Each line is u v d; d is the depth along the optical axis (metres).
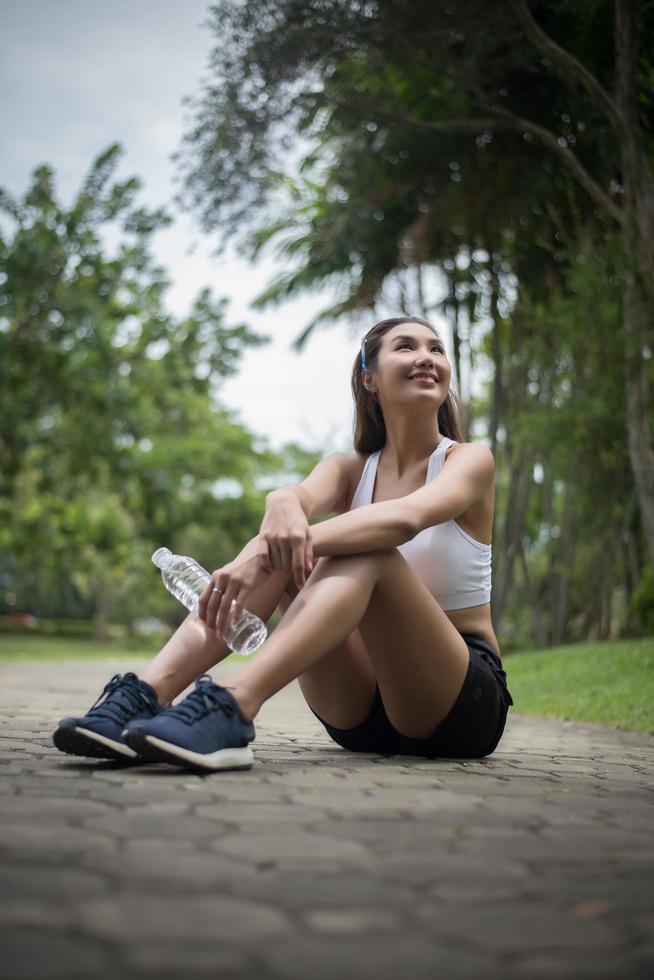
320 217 10.95
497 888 1.25
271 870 1.30
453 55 7.23
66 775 2.09
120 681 2.22
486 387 13.16
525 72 7.61
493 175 9.15
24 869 1.26
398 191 9.76
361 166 9.43
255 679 2.19
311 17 6.76
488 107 7.36
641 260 6.66
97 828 1.53
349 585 2.23
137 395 15.74
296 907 1.13
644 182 6.61
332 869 1.32
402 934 1.05
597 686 6.08
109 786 1.94
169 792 1.89
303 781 2.11
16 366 14.69
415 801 1.90
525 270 9.74
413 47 6.97
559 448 8.83
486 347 11.54
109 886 1.19
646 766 2.88
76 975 0.89
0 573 32.91
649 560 11.04
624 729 4.55
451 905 1.17
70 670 10.66
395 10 6.68
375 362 2.79
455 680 2.47
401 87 8.45
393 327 2.80
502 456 11.09
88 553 24.89
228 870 1.29
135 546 24.36
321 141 9.55
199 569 2.48
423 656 2.40
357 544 2.24
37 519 20.47
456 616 2.63
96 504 21.45
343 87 7.40
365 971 0.93
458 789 2.10
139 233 14.02
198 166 7.44
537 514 14.53
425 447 2.73
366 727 2.72
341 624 2.22
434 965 0.95
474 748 2.67
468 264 10.10
